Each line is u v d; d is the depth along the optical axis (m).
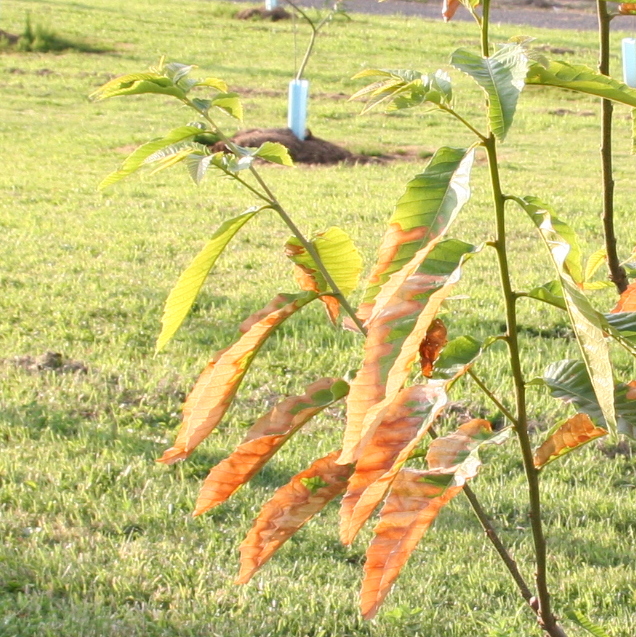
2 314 7.32
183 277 1.77
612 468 5.14
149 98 20.33
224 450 5.24
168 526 4.45
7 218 10.73
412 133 18.28
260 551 1.81
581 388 1.79
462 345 1.80
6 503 4.59
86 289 8.04
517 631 3.63
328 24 29.98
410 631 3.67
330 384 1.82
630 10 2.00
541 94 22.89
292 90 15.91
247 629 3.64
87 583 3.96
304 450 5.23
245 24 29.50
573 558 4.27
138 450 5.20
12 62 23.23
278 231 10.59
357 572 4.13
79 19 28.52
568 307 1.31
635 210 11.87
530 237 10.49
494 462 5.20
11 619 3.59
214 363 1.79
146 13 30.19
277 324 1.78
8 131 16.66
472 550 4.32
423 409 1.52
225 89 1.85
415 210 1.33
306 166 15.05
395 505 1.53
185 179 13.51
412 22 31.23
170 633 3.60
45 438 5.30
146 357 6.59
